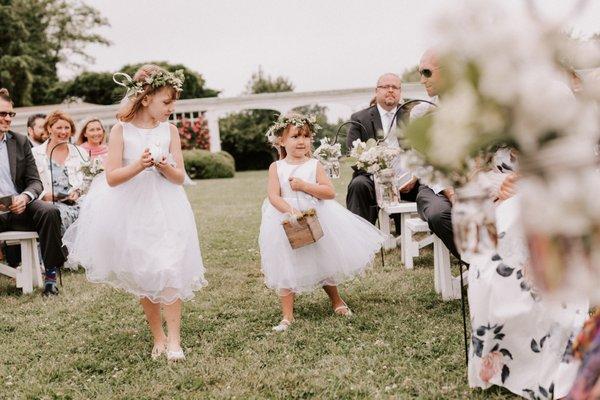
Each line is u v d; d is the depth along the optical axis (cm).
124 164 366
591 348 168
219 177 2227
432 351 331
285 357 336
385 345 343
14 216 532
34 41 4009
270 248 410
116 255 354
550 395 242
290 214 400
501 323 252
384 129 627
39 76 3900
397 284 488
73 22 4250
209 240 748
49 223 518
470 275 263
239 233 791
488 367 259
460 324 373
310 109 2583
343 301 445
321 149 580
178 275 346
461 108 112
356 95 2373
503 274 251
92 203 373
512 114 111
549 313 241
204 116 2438
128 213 355
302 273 403
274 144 447
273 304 456
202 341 373
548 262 120
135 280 347
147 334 398
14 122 2459
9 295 537
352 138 636
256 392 291
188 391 299
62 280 581
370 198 591
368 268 509
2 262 639
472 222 145
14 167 556
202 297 483
